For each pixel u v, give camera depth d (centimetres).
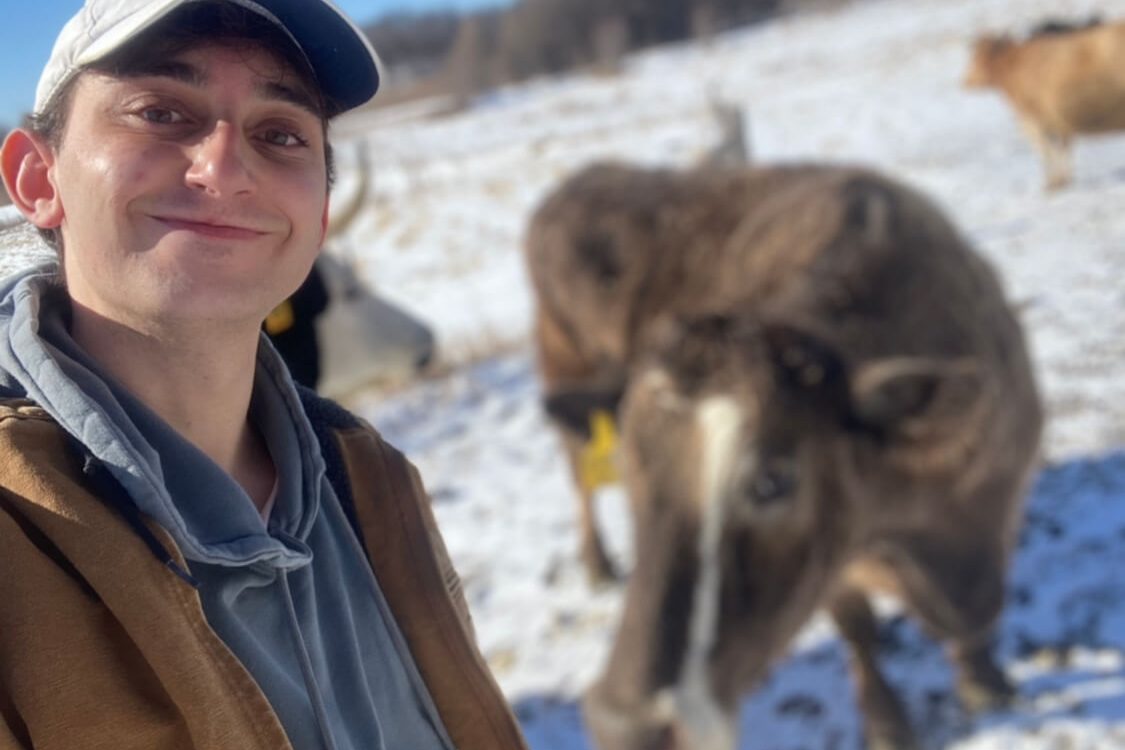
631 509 336
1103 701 382
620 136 2098
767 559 298
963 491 361
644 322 502
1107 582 444
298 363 359
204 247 111
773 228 445
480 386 860
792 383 315
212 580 114
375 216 1714
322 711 120
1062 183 1167
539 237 606
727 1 4347
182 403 120
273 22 117
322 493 142
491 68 4566
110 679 98
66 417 104
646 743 280
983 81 1397
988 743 377
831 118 1888
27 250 136
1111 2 2467
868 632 390
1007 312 428
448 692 148
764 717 417
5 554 96
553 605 523
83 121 112
